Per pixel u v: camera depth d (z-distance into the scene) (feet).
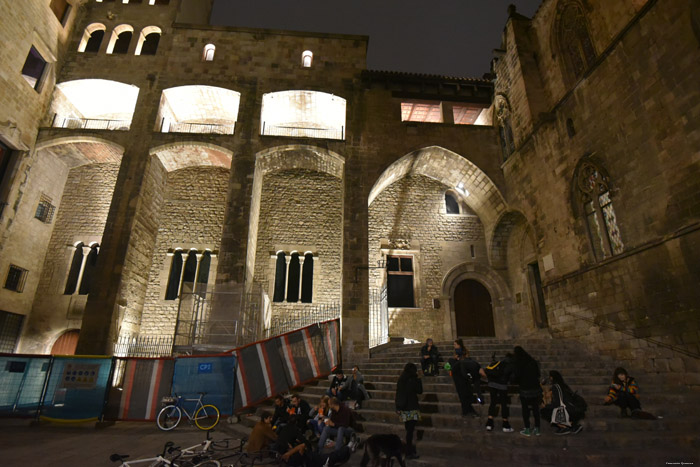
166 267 63.05
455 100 67.56
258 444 22.80
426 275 65.67
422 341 62.18
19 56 55.21
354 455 24.27
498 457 23.04
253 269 61.57
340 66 68.23
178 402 36.27
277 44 68.74
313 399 36.96
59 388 36.40
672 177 33.86
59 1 63.57
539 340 45.11
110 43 67.41
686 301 31.96
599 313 41.24
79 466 22.49
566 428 24.44
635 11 38.93
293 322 61.62
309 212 68.13
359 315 52.42
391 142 62.95
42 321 58.34
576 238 45.50
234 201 57.31
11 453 25.12
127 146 59.72
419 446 24.57
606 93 42.04
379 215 67.97
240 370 39.22
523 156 57.00
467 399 27.81
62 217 63.98
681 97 33.45
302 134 73.87
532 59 57.72
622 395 27.25
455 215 69.97
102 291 52.19
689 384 31.30
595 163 42.52
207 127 72.59
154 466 20.02
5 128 53.52
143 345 57.82
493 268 66.74
